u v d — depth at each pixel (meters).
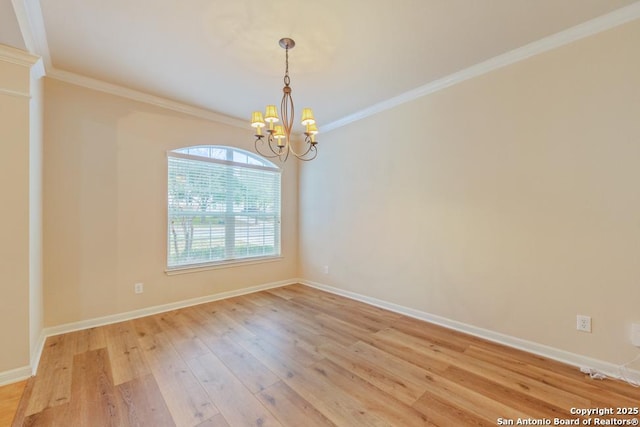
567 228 2.17
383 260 3.49
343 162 4.00
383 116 3.47
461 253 2.78
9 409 1.64
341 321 3.04
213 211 3.78
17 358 1.93
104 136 2.92
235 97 3.26
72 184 2.74
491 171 2.57
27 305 1.98
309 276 4.58
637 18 1.89
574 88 2.13
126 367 2.10
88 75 2.76
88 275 2.83
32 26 1.96
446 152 2.88
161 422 1.55
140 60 2.51
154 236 3.25
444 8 1.89
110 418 1.58
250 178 4.18
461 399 1.75
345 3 1.84
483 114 2.61
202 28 2.09
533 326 2.34
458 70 2.71
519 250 2.41
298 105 3.52
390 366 2.13
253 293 4.11
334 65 2.61
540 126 2.29
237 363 2.17
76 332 2.71
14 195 1.96
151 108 3.23
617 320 1.97
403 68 2.66
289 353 2.33
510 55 2.42
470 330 2.71
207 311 3.33
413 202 3.17
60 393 1.79
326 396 1.78
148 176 3.21
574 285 2.15
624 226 1.95
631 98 1.92
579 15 1.98
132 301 3.09
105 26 2.05
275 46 2.31
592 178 2.07
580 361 2.11
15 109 1.97
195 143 3.56
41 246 2.51
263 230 4.36
